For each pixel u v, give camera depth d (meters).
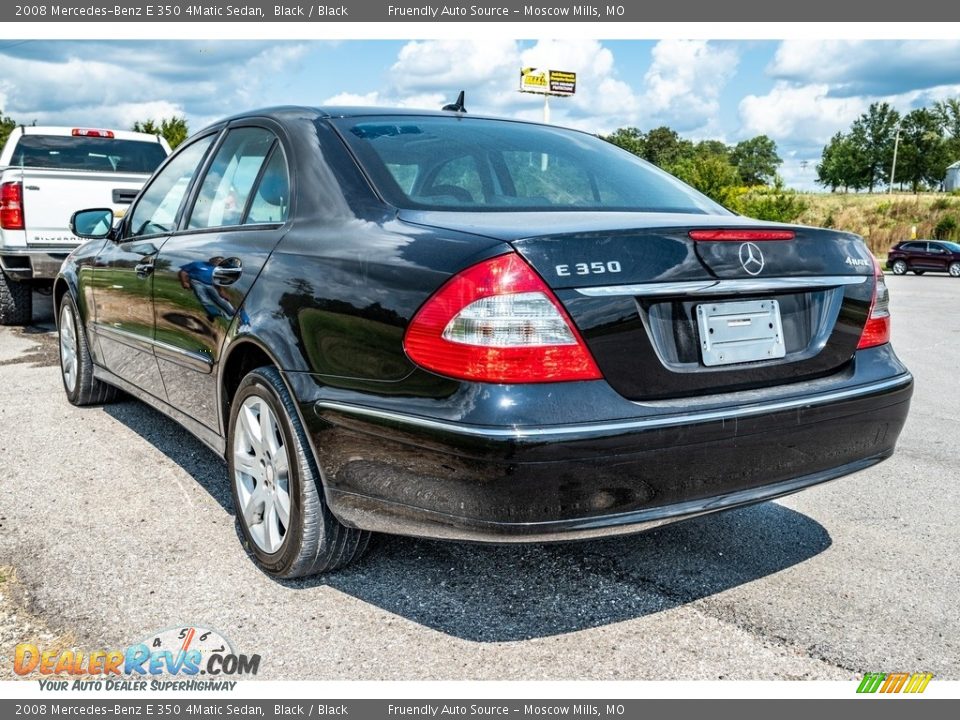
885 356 2.78
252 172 3.27
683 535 3.29
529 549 3.12
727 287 2.38
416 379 2.24
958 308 15.87
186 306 3.34
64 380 5.32
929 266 34.34
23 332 8.36
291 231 2.85
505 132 3.30
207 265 3.19
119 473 3.95
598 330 2.18
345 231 2.63
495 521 2.14
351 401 2.42
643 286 2.25
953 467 4.27
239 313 2.91
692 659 2.40
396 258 2.37
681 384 2.30
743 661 2.39
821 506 3.65
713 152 143.75
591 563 3.01
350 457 2.44
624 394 2.22
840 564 3.04
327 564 2.79
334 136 2.98
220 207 3.42
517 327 2.12
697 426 2.25
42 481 3.83
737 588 2.83
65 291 5.24
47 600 2.71
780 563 3.04
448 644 2.48
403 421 2.25
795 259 2.56
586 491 2.14
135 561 3.00
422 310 2.23
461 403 2.14
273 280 2.79
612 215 2.60
